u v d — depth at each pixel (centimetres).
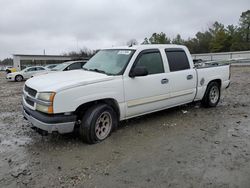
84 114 443
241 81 1470
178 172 350
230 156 399
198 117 624
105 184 322
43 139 480
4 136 505
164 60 568
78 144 451
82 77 460
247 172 348
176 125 559
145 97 523
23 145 454
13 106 832
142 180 330
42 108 411
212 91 713
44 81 448
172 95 579
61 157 400
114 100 475
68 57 6059
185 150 424
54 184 323
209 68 688
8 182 329
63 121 410
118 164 375
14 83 2078
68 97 411
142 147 437
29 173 351
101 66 534
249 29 7206
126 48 545
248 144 450
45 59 5691
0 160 393
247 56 4478
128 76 494
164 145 446
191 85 626
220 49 6956
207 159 389
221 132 514
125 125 556
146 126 550
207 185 317
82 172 352
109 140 468
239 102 816
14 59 5247
